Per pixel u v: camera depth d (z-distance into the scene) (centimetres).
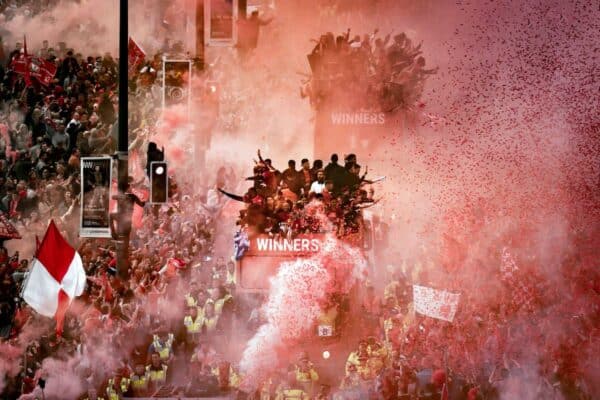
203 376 6184
